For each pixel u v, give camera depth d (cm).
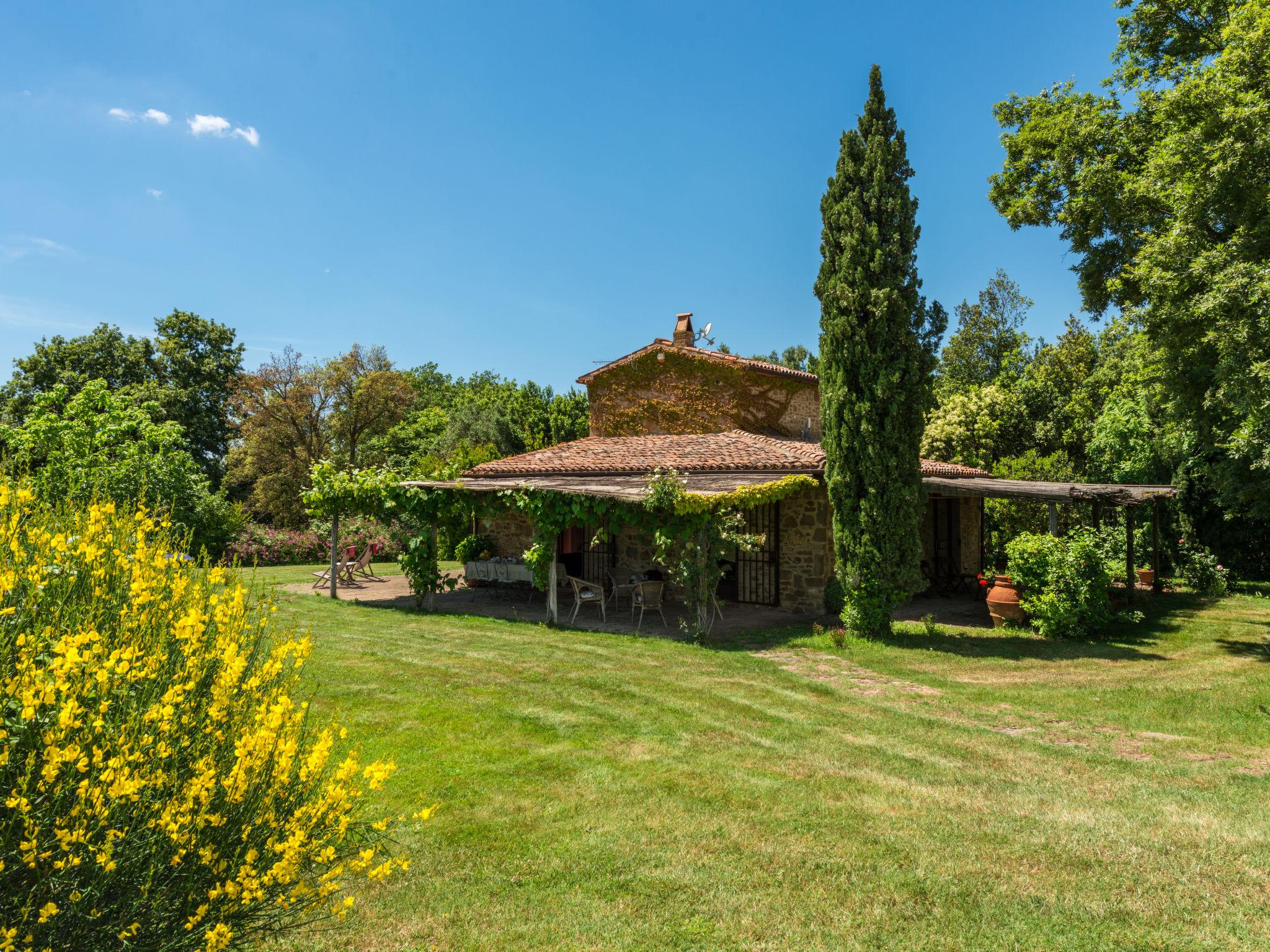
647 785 575
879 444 1195
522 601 1628
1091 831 505
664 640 1173
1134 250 1445
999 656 1086
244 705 311
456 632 1227
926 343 1234
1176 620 1411
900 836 494
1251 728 746
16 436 1476
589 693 838
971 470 2134
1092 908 408
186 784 264
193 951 259
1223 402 1190
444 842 470
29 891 236
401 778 571
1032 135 1592
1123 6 1588
